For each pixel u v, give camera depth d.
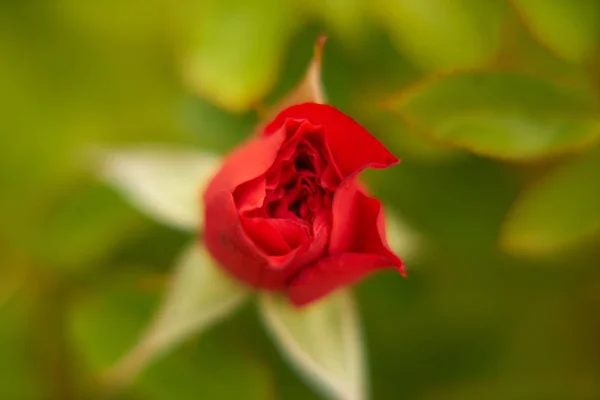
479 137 0.27
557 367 0.30
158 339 0.26
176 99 0.30
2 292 0.30
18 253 0.30
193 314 0.26
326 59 0.29
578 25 0.27
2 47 0.31
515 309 0.30
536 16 0.27
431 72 0.28
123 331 0.30
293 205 0.25
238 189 0.25
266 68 0.28
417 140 0.29
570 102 0.27
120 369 0.27
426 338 0.30
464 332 0.30
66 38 0.31
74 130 0.31
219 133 0.29
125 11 0.31
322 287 0.25
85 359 0.30
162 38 0.31
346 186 0.24
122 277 0.30
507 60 0.28
